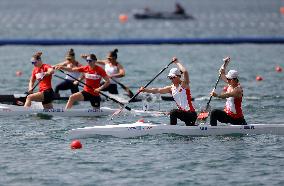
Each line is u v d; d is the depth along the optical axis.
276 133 65.19
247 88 97.75
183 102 64.50
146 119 74.56
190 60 135.12
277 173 52.94
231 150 59.59
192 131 64.50
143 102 84.31
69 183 50.41
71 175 52.38
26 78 108.31
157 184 50.25
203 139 63.56
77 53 147.25
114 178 51.69
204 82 104.44
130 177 51.94
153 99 86.88
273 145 61.25
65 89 87.56
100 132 64.69
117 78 87.56
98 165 55.09
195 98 87.75
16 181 50.84
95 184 50.19
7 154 58.28
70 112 75.94
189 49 154.38
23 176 52.06
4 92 94.06
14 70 118.56
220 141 62.72
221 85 101.56
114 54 86.44
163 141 62.88
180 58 138.12
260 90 95.62
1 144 61.78
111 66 86.62
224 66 65.88
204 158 57.09
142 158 57.16
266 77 110.81
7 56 140.12
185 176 52.22
